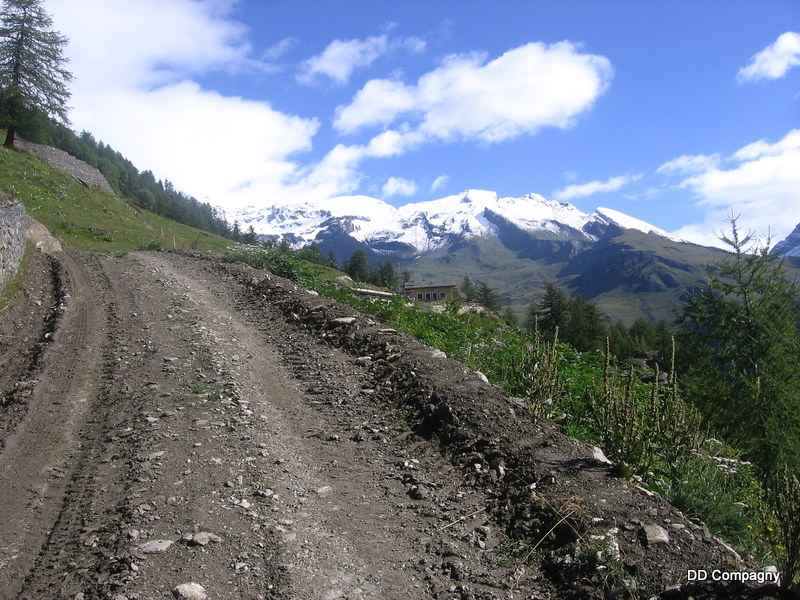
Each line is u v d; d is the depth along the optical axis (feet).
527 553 16.08
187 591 13.97
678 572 14.25
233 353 36.63
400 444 23.61
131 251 89.15
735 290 50.26
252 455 22.53
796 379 43.98
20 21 147.43
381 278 391.86
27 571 15.62
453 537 17.08
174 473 20.76
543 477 19.03
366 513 18.58
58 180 132.16
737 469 25.53
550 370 26.66
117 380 31.48
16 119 147.23
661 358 67.26
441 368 30.01
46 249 70.23
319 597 14.23
